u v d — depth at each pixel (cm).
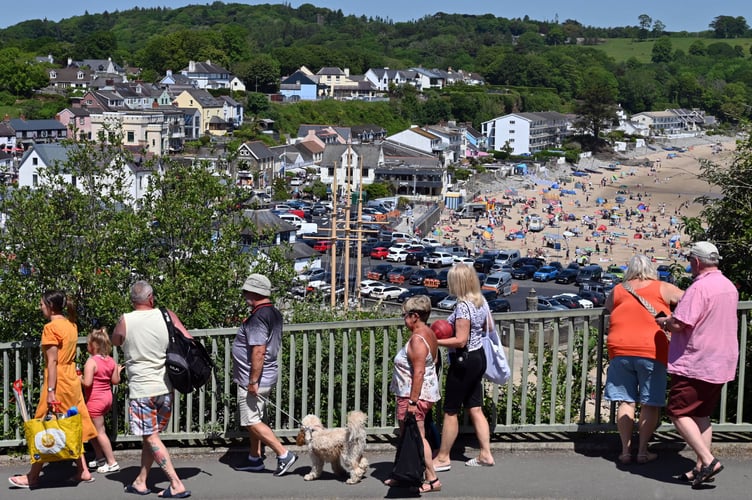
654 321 810
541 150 19650
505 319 895
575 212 13138
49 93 16238
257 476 849
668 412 785
